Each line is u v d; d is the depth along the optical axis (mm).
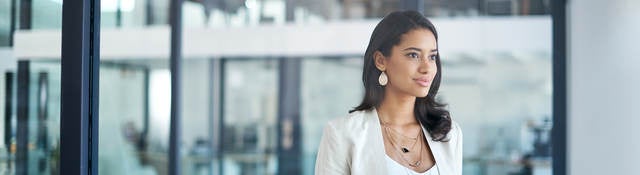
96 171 2832
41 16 3010
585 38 4387
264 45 8117
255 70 8508
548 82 6664
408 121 2123
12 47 3289
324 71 8211
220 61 8523
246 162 8531
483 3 6812
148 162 7523
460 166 2176
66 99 2748
